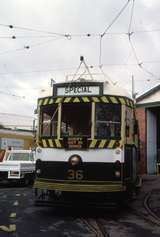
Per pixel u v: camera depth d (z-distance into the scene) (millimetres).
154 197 16016
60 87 11812
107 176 11156
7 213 11789
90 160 11234
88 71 11898
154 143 29344
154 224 10320
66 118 11570
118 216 11516
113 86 11648
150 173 28719
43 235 8773
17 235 8711
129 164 12148
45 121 11922
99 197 11586
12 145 32281
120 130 11422
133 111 12586
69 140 11430
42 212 12031
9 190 19422
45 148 11719
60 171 11406
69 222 10422
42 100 12078
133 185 13016
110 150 11250
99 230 9438
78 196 11695
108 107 11477
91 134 11305
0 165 21984
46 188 11406
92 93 11523
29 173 22641
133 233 9172
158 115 30438
